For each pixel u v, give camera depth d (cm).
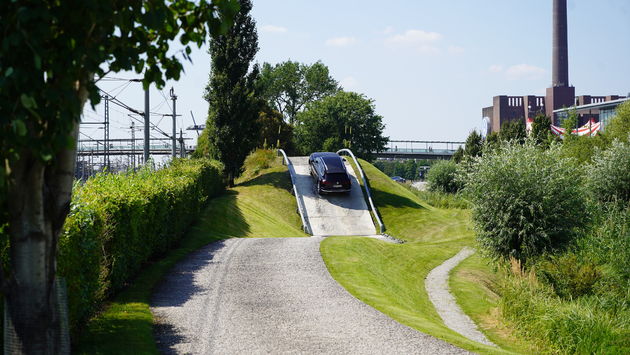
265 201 4597
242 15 4947
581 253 2542
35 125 518
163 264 1983
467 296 2230
